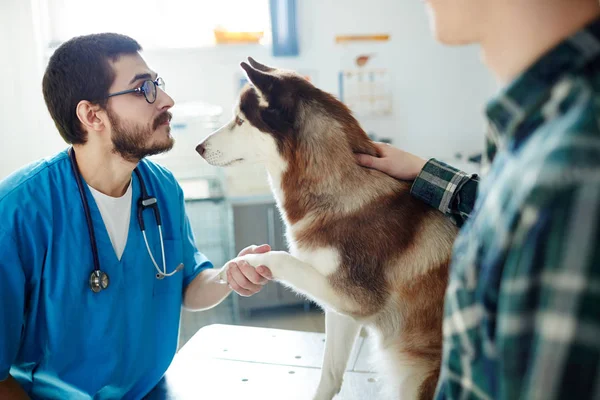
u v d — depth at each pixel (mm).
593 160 363
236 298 3285
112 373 1213
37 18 3311
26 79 3307
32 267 1136
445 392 522
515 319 384
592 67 428
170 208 1414
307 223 1251
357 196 1210
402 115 3762
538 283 372
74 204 1202
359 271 1181
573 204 357
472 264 470
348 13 3561
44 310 1157
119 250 1270
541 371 365
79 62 1165
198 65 3533
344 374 1416
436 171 1199
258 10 3592
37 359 1183
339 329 1265
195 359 1503
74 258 1177
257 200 3131
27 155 3416
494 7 495
